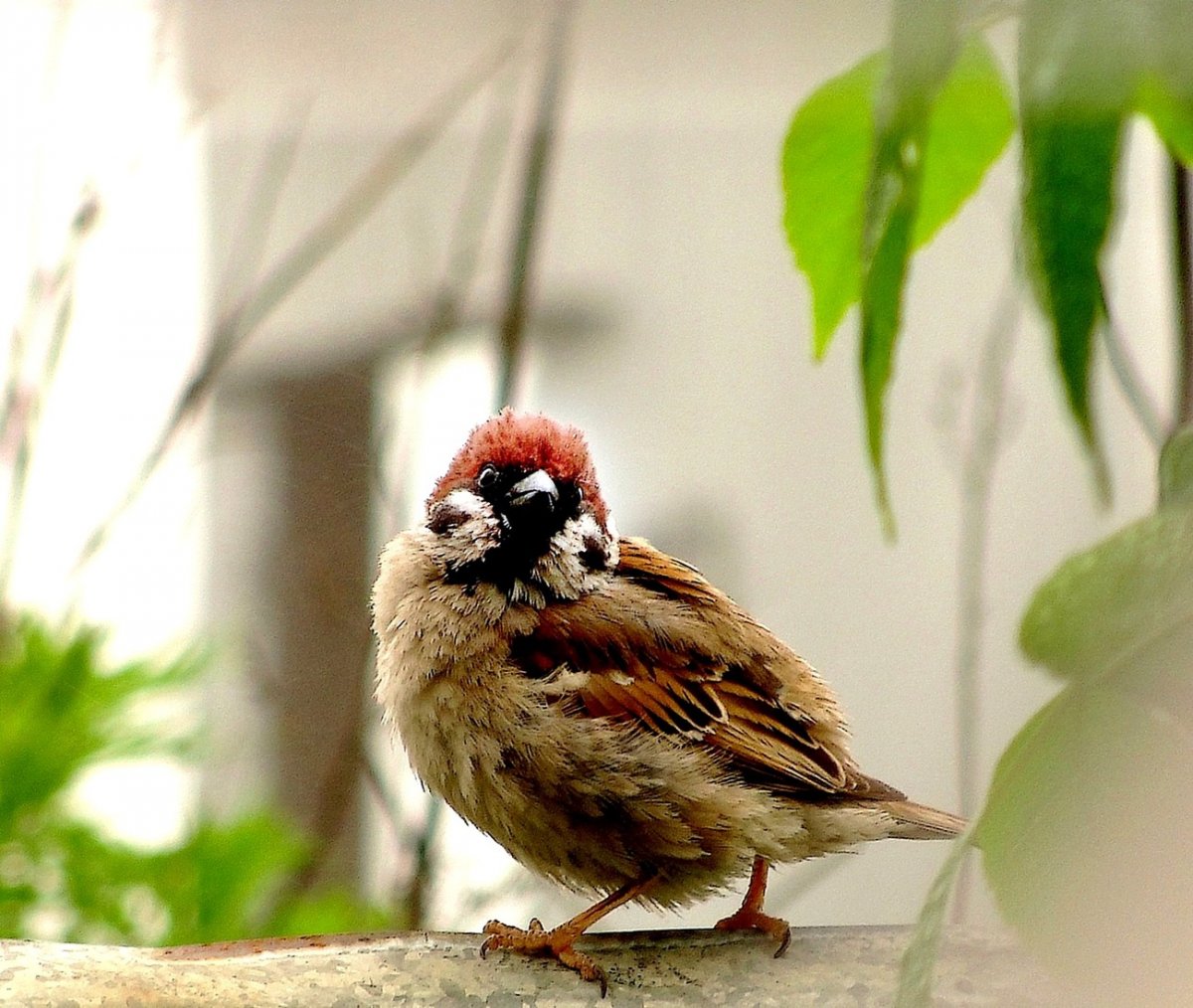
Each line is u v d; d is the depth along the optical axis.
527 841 3.08
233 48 3.22
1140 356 3.20
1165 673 1.70
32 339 3.25
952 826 3.07
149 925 3.12
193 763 3.17
